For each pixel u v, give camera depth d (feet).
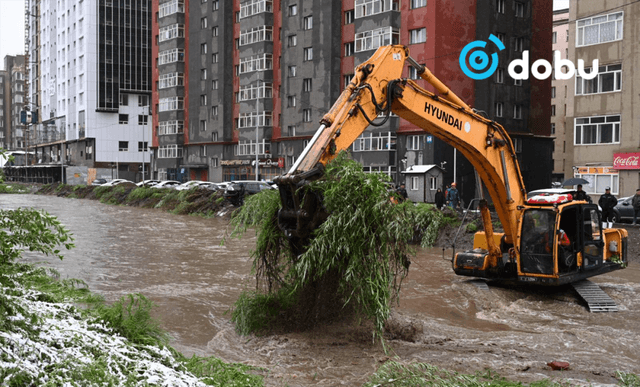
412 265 50.96
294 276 26.71
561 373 22.49
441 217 68.74
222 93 196.13
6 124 528.63
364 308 24.93
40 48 352.69
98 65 276.00
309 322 26.81
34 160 354.95
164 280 41.11
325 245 23.76
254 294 28.73
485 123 34.94
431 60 133.59
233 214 28.76
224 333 26.66
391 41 140.97
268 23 178.70
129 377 13.83
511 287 40.24
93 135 276.41
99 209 130.52
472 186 135.33
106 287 37.81
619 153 106.73
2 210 14.12
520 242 36.58
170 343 25.18
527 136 146.00
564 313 34.53
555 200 35.99
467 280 41.63
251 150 184.24
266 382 20.21
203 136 206.80
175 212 118.83
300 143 167.63
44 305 18.26
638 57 104.01
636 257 58.29
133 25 282.36
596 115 110.83
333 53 157.28
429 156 134.00
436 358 23.89
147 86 286.46
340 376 21.16
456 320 32.27
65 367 13.21
